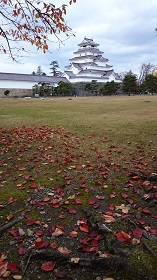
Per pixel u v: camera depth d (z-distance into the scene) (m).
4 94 43.03
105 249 2.29
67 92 46.22
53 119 11.32
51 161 5.04
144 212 2.98
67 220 2.93
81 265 2.13
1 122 10.42
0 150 5.96
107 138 7.10
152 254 2.06
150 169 4.42
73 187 3.82
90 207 3.20
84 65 56.75
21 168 4.70
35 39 4.43
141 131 7.86
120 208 3.10
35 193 3.64
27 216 3.02
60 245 2.48
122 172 4.37
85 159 5.18
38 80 47.84
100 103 22.22
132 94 48.22
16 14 4.05
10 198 3.42
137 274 1.91
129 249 2.16
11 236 2.66
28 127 9.23
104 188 3.74
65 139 7.07
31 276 2.10
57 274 2.08
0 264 2.17
